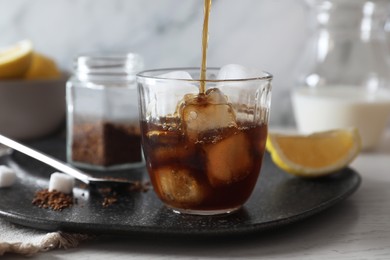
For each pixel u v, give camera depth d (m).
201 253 0.46
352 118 0.75
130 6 0.83
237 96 0.49
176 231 0.47
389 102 0.75
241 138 0.49
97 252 0.46
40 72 0.77
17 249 0.45
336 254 0.46
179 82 0.48
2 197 0.54
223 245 0.48
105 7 0.83
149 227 0.47
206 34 0.50
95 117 0.64
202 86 0.48
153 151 0.50
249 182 0.51
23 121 0.74
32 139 0.76
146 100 0.50
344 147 0.61
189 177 0.49
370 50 0.80
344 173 0.62
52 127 0.77
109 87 0.64
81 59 0.65
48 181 0.59
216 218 0.49
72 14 0.83
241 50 0.84
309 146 0.62
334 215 0.54
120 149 0.64
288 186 0.58
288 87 0.85
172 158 0.49
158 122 0.49
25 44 0.77
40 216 0.49
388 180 0.64
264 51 0.84
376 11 0.78
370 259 0.46
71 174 0.57
